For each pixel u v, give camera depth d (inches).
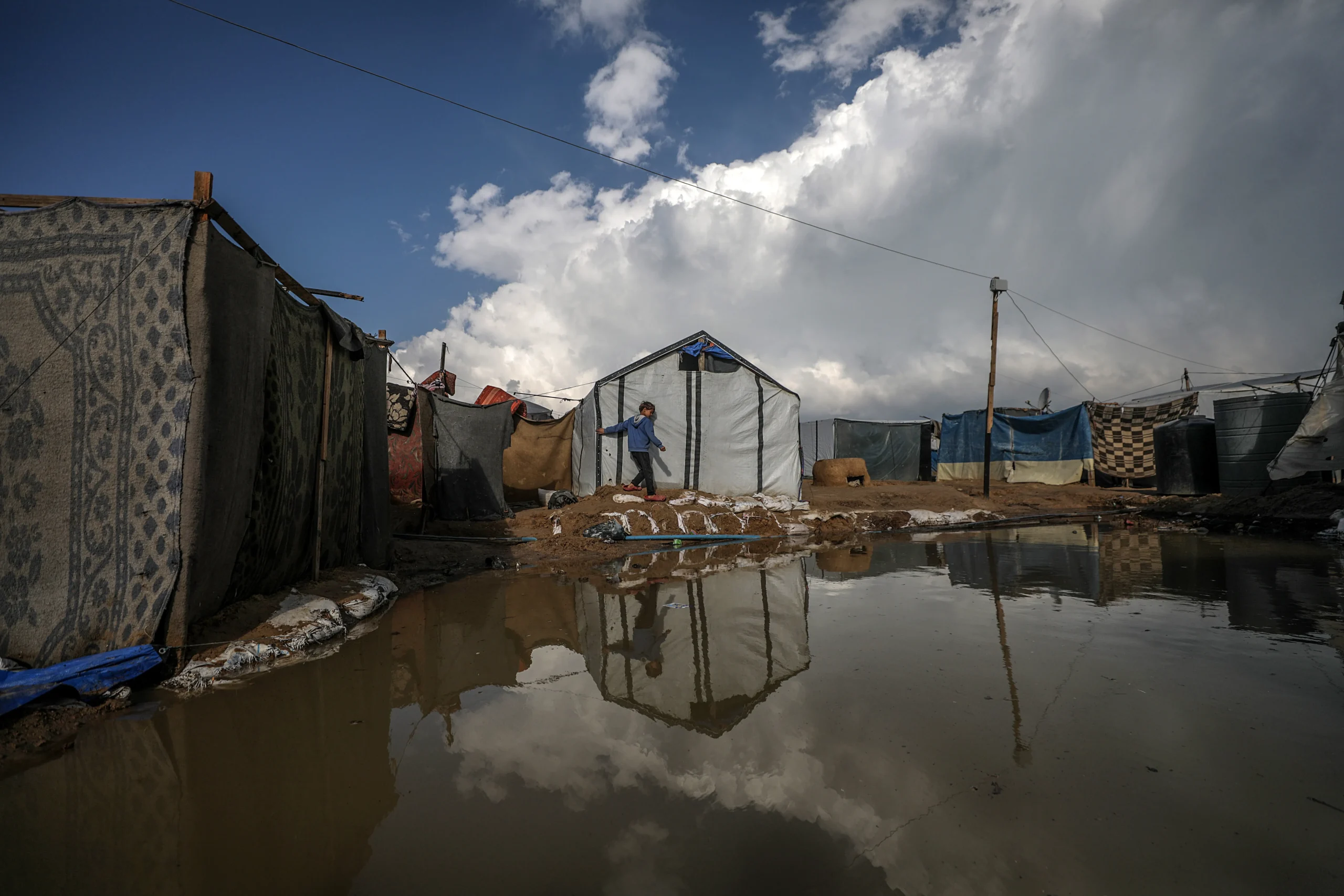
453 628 196.9
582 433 528.1
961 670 142.5
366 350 274.1
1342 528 303.3
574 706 130.4
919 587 239.9
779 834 82.0
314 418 220.4
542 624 201.2
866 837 80.8
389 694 138.1
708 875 73.8
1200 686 128.0
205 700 133.6
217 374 152.0
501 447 458.3
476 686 143.9
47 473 142.0
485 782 98.3
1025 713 117.9
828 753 104.7
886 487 701.9
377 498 280.1
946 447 951.6
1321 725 108.7
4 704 117.3
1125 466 753.6
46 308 144.5
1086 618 185.0
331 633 181.5
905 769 98.2
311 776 100.9
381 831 84.8
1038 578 248.8
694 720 121.0
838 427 976.9
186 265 147.3
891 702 125.3
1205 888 69.8
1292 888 69.4
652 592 248.4
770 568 297.6
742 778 97.2
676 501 472.7
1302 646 151.0
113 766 104.2
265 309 175.9
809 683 137.9
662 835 82.6
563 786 96.4
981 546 353.1
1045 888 70.2
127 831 85.8
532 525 415.8
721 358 528.4
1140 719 113.3
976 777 95.0
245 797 94.3
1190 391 804.0
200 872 76.7
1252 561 264.5
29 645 136.4
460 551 343.9
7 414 140.6
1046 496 642.2
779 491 521.0
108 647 140.9
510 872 75.2
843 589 239.6
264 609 179.3
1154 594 212.7
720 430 522.6
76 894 72.6
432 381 516.7
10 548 138.7
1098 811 85.3
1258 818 82.7
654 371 519.5
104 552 142.9
